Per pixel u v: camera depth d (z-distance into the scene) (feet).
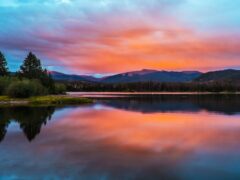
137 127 101.50
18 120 120.47
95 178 44.19
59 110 172.76
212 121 118.73
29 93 273.33
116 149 64.59
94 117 134.51
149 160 54.90
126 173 46.78
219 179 44.45
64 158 56.18
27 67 391.04
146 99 314.35
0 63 387.55
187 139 77.66
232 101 263.49
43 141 74.02
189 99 307.17
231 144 70.69
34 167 49.88
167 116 138.82
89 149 64.39
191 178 44.86
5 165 51.21
